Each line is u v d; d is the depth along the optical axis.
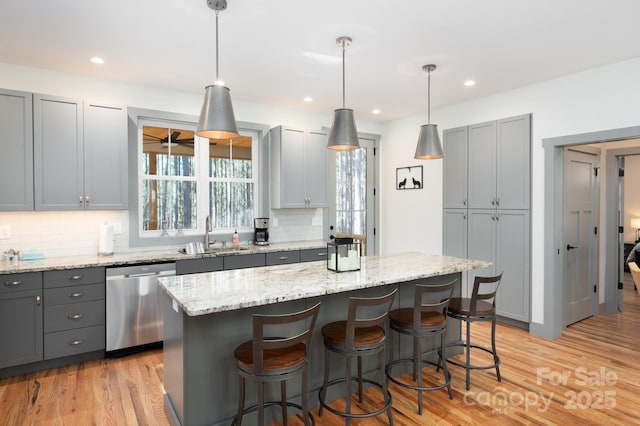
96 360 3.39
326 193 4.95
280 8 2.45
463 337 3.94
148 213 4.16
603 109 3.54
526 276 4.12
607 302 4.88
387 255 3.67
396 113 5.31
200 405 2.18
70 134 3.46
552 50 3.16
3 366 2.97
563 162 4.06
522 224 4.15
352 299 2.18
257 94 4.38
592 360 3.38
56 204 3.40
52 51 3.14
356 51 3.15
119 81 3.91
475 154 4.61
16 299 3.01
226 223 4.65
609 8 2.47
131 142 3.96
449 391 2.71
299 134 4.72
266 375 1.92
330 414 2.52
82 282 3.27
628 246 7.62
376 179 5.90
